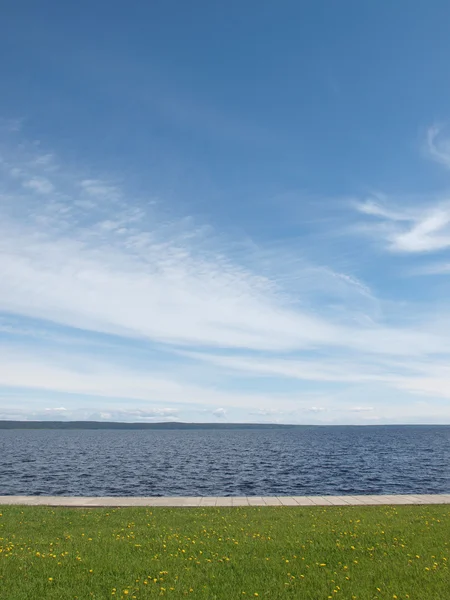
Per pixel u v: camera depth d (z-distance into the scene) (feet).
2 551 34.17
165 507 57.06
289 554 33.73
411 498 62.59
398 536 38.40
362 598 25.54
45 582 27.86
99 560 32.14
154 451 260.21
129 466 162.61
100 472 141.90
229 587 27.27
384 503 59.00
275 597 25.82
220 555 33.53
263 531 41.19
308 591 26.53
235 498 63.87
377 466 161.68
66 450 270.46
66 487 108.58
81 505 58.03
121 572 29.73
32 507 55.72
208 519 47.96
